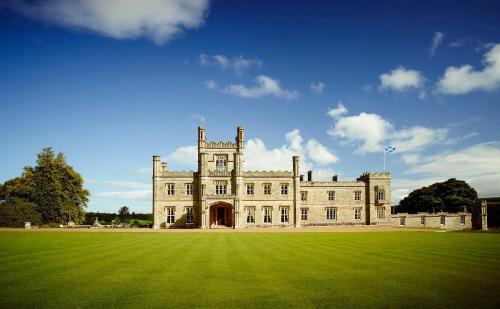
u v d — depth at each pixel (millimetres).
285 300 13094
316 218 78250
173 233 50188
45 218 75062
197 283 15516
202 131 77062
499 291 14156
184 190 74562
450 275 17062
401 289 14508
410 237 41312
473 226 78188
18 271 18062
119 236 42906
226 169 77500
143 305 12531
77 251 26234
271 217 75312
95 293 13969
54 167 77875
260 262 20891
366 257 22969
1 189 79125
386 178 79375
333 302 12852
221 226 73875
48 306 12445
